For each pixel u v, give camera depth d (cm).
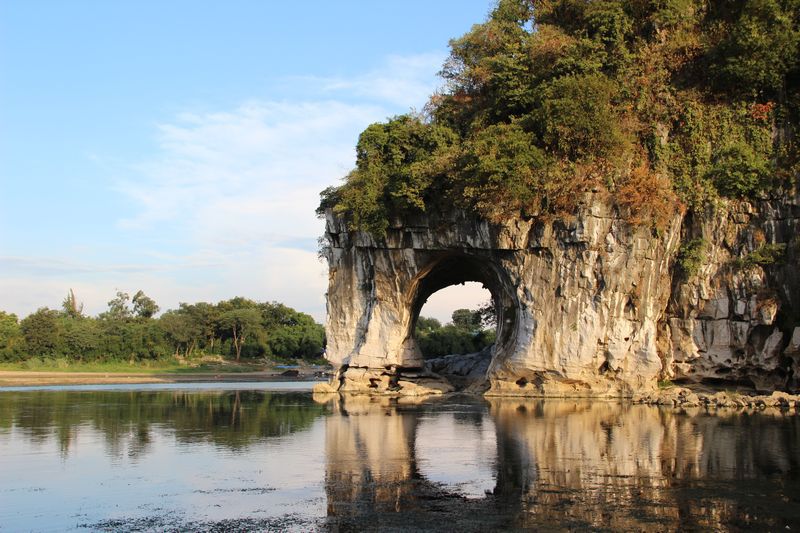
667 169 4922
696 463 2386
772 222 4753
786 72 4809
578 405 4416
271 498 2009
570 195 4838
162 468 2458
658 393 4656
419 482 2173
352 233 6062
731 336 4788
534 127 4981
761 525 1692
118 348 11281
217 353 12950
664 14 5041
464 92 5841
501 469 2336
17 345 10475
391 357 5834
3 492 2120
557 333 4916
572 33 5388
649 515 1775
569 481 2148
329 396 5644
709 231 4853
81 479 2291
